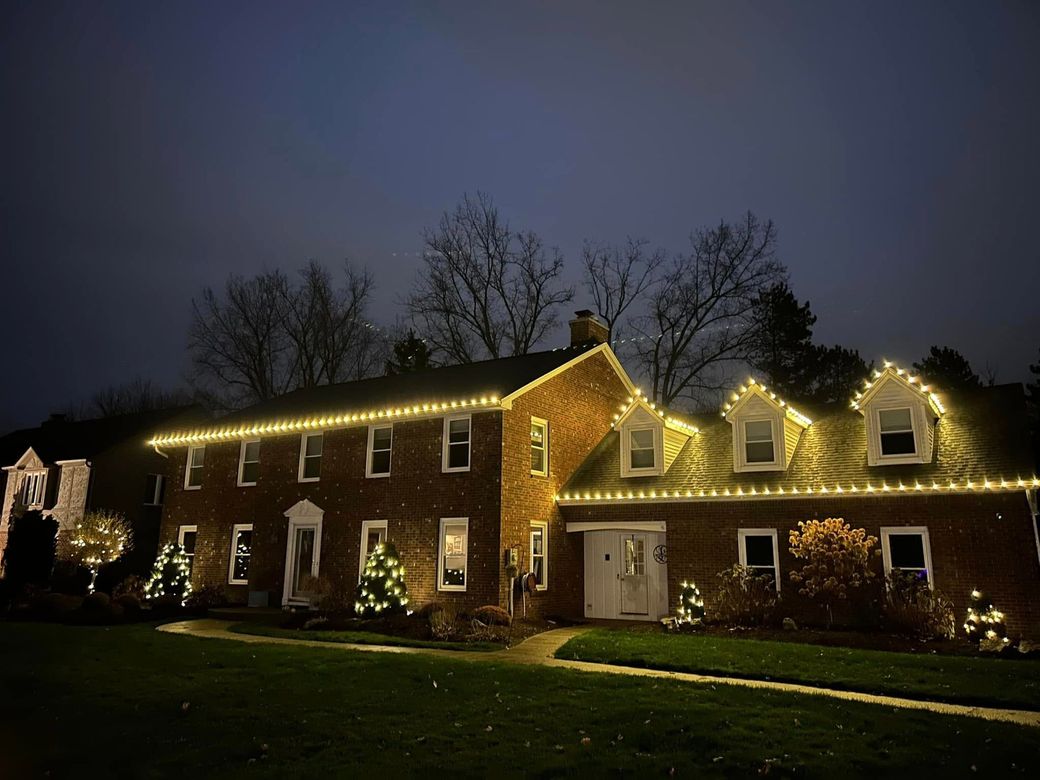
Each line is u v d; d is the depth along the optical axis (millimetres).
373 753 7711
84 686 10727
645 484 20938
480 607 18438
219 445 26359
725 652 13430
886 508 17000
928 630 15141
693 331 40031
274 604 23016
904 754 7473
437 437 21156
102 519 27453
